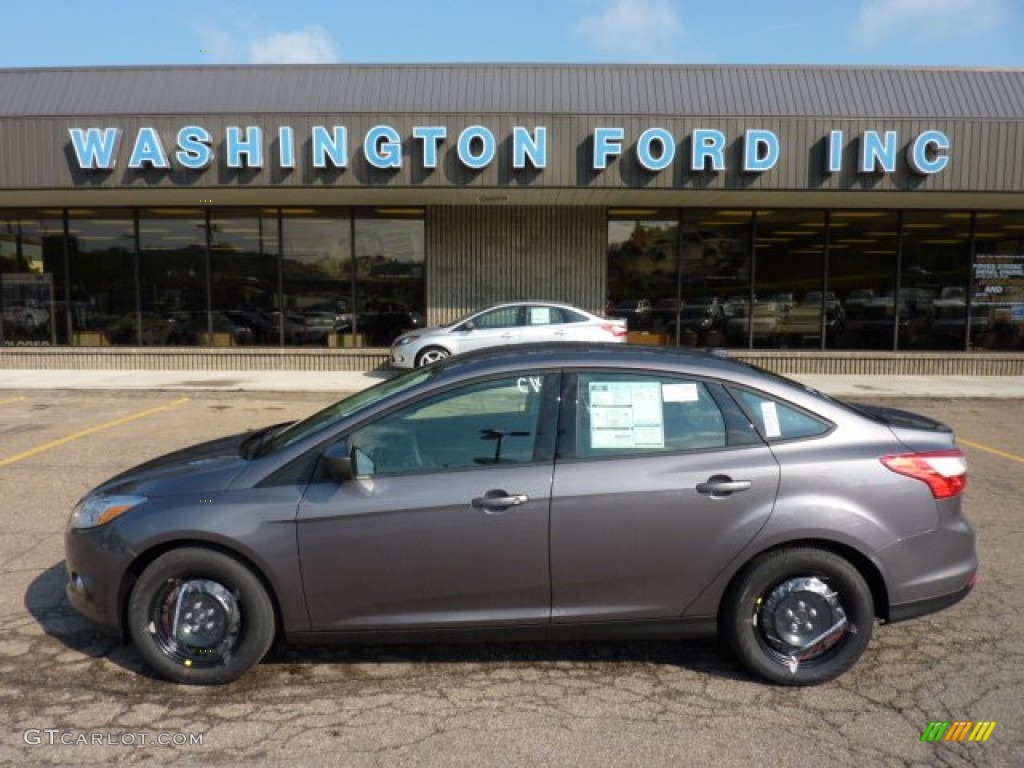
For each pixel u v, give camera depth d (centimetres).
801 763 289
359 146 1294
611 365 356
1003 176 1296
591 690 344
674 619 344
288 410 1109
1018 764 289
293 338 1571
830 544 342
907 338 1561
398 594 338
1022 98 1420
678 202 1474
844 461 342
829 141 1278
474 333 1374
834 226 1543
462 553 335
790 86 1428
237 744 301
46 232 1573
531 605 341
